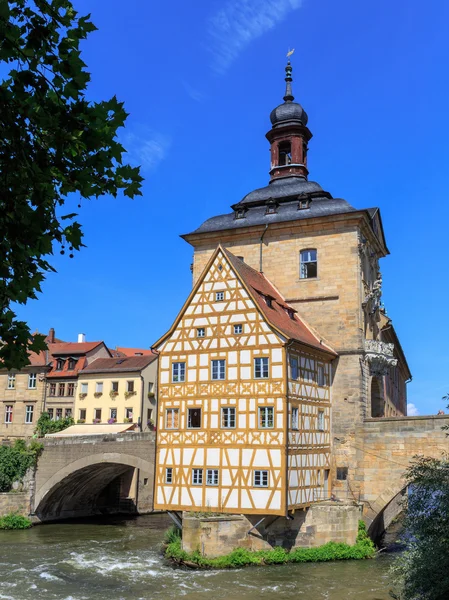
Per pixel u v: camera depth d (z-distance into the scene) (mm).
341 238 39969
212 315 33438
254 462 30812
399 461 34750
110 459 43406
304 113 48250
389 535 40750
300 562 30906
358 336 38219
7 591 26547
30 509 45750
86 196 6562
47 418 60250
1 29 5777
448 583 14773
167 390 33938
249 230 42500
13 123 6059
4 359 7027
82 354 63656
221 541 30656
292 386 31781
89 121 6215
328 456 36094
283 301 39594
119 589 26734
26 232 6270
